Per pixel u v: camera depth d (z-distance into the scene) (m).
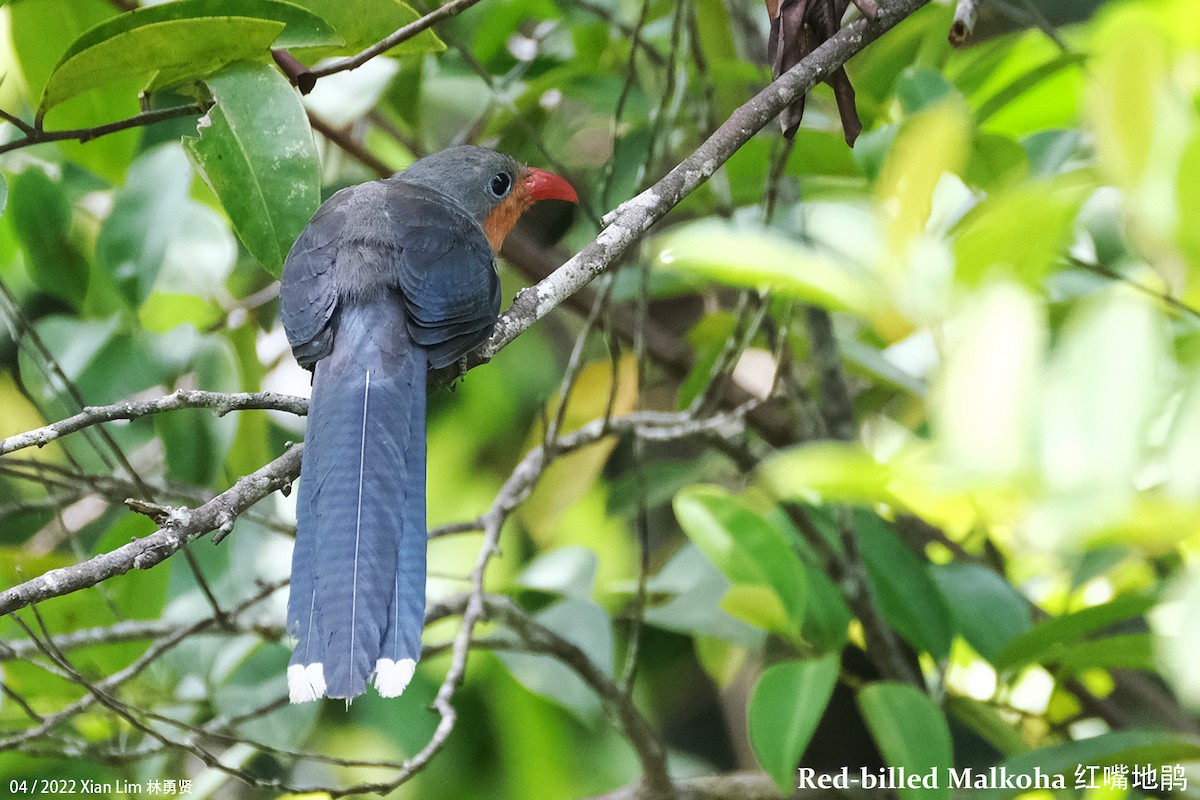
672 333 14.10
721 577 10.30
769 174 9.03
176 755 10.51
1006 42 10.34
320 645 6.34
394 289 7.63
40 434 6.20
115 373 10.49
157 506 6.19
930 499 6.09
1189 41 8.69
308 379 12.26
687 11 9.48
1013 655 8.97
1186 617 4.42
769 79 10.26
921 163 5.08
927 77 8.91
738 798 10.01
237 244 12.07
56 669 8.80
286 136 7.24
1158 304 4.79
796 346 11.73
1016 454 4.12
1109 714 10.33
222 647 10.37
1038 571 11.30
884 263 5.15
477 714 11.35
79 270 10.73
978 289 4.68
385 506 6.77
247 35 7.11
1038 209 4.58
